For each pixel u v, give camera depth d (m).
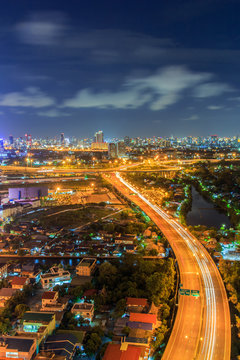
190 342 165.88
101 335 174.12
